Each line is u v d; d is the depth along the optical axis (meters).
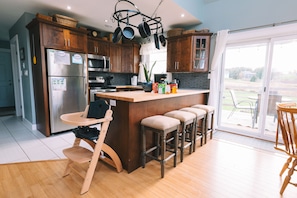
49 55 2.87
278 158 2.30
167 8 2.91
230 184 1.72
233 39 3.25
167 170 1.97
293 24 2.56
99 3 2.72
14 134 3.12
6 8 2.94
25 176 1.79
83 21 3.62
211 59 3.54
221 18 3.34
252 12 2.96
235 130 3.41
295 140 1.42
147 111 2.09
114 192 1.57
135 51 4.88
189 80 3.94
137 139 1.98
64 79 3.11
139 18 3.36
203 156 2.35
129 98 1.73
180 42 3.57
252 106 3.74
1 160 2.13
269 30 2.80
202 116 2.58
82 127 1.83
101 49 4.28
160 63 4.67
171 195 1.55
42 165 2.02
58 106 3.07
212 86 3.48
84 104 3.47
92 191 1.58
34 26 2.92
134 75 5.27
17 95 4.53
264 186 1.70
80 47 3.33
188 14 3.17
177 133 1.99
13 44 4.30
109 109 1.63
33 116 3.41
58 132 3.21
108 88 4.40
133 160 1.95
